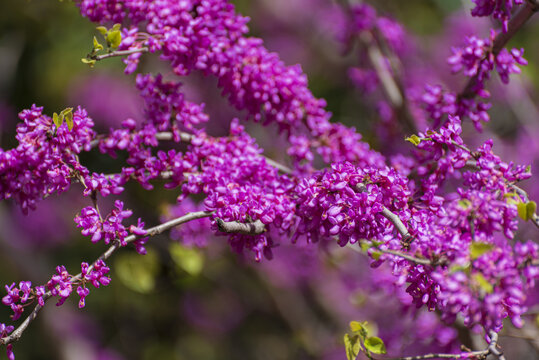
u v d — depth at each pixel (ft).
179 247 12.01
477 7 7.13
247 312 20.54
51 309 19.31
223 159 7.55
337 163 6.42
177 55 7.47
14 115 18.57
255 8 21.81
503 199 5.54
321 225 6.36
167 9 7.23
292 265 17.99
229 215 6.45
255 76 7.86
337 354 17.97
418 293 5.77
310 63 20.97
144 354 20.17
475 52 7.32
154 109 7.74
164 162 7.38
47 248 19.30
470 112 7.80
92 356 19.38
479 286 4.72
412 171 8.15
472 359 6.08
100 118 18.57
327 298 18.53
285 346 20.36
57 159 6.57
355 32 12.00
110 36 6.94
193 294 20.12
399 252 5.29
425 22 19.97
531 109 16.80
